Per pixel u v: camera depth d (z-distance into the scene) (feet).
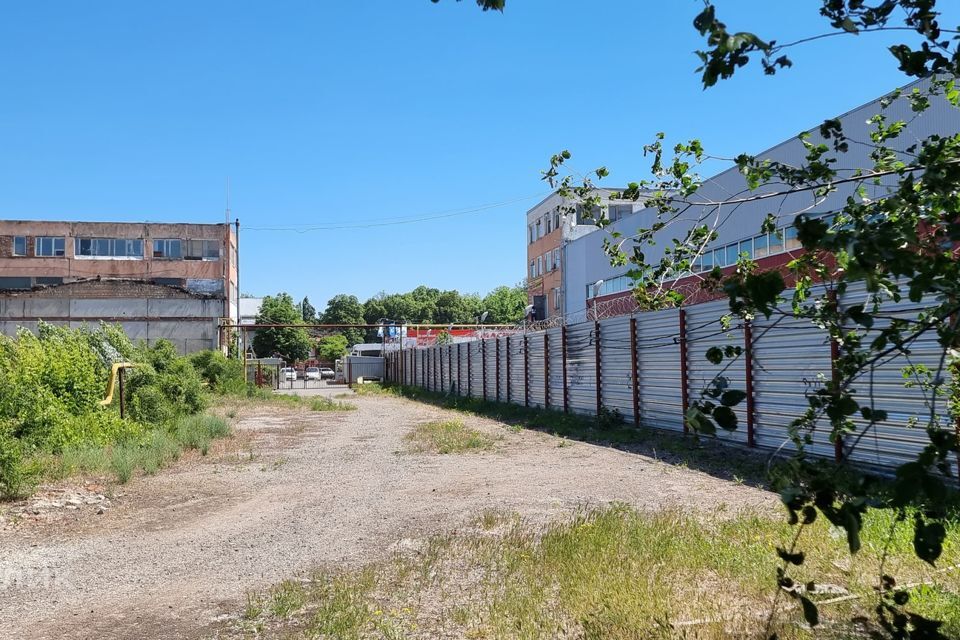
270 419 72.84
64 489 31.78
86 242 191.62
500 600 16.29
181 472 37.91
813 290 27.76
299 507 28.68
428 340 190.90
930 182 7.65
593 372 58.44
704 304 42.29
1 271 188.24
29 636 15.33
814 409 8.59
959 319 7.27
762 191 66.28
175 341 141.59
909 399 26.63
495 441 48.88
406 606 16.29
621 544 19.90
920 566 16.53
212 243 195.93
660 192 12.14
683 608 15.07
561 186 14.14
